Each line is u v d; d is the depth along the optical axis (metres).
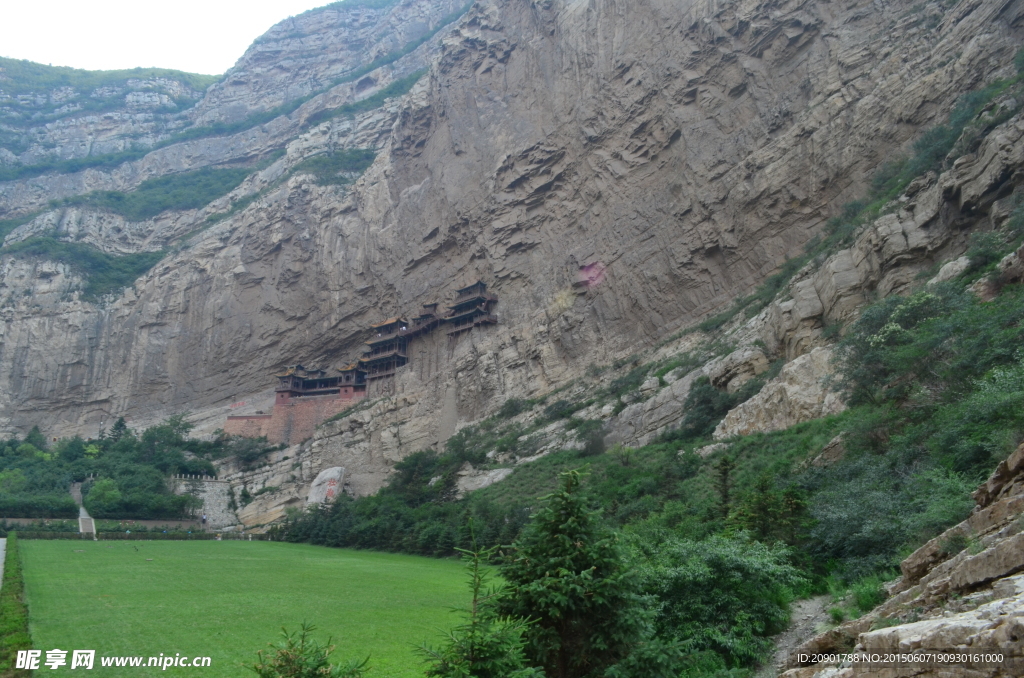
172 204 123.38
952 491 14.23
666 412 46.50
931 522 13.29
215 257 103.06
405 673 15.13
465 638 8.48
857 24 54.59
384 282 88.12
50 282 104.06
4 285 103.44
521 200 75.81
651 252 62.38
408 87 121.94
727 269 57.00
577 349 64.94
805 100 55.53
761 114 57.94
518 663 8.42
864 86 51.44
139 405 97.25
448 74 90.88
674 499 30.39
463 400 70.69
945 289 27.53
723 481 24.62
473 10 91.94
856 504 16.55
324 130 122.44
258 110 164.62
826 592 15.45
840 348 29.23
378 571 36.19
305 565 39.19
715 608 13.38
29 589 26.27
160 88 180.50
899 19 52.31
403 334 81.50
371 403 80.19
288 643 8.45
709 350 49.50
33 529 57.88
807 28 57.31
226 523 72.56
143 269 109.94
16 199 142.00
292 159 119.94
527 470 51.06
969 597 7.13
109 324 102.25
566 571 9.16
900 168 45.19
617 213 66.81
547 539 9.74
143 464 78.56
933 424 19.50
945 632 5.91
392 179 94.44
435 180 86.12
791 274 46.91
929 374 23.30
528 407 63.59
